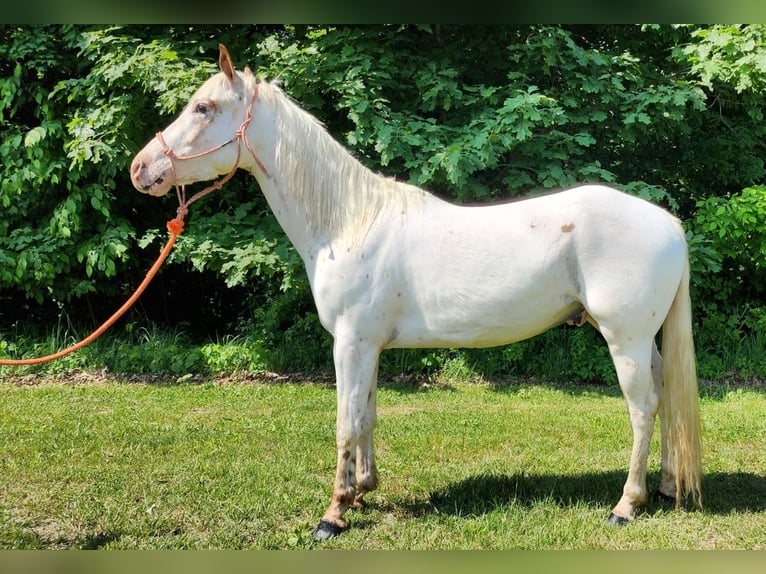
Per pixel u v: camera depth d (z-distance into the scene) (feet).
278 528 9.39
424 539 8.97
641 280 8.73
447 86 18.66
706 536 8.98
